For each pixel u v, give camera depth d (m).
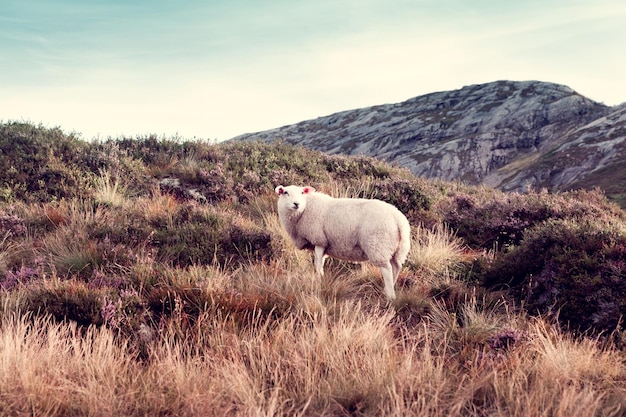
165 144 11.84
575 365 3.72
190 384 3.35
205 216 7.35
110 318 4.20
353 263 6.46
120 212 7.67
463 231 8.25
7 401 3.03
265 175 10.43
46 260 5.93
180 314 4.33
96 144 10.90
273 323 4.32
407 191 9.49
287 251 6.62
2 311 4.21
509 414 3.18
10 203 7.74
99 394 3.20
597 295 4.71
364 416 3.20
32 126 11.02
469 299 5.39
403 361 3.69
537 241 5.91
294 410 3.25
